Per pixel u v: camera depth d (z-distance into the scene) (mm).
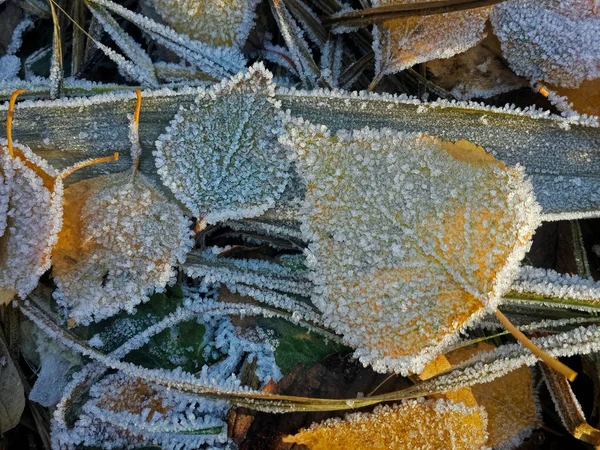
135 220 203
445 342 200
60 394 209
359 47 223
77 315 205
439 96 218
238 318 213
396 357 199
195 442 207
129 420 206
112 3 213
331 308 201
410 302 198
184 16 212
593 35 203
